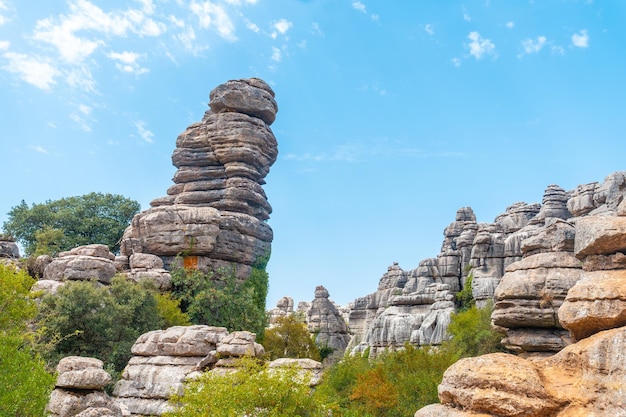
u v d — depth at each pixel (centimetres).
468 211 8369
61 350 3559
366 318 8544
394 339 6088
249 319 5081
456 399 1078
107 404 2047
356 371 3809
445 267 7319
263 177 6122
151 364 2852
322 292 8344
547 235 2662
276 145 6294
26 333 2697
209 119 5950
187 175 5931
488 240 6506
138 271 4784
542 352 2495
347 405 3178
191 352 2845
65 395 1992
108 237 6962
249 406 1928
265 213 5981
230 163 5809
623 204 1329
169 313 4434
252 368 2145
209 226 5162
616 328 1051
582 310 1123
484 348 4222
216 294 5012
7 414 1537
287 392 1991
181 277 4988
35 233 6525
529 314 2488
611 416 948
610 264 1241
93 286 3856
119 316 3788
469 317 4944
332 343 7925
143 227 5234
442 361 3550
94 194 7294
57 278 4153
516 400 1003
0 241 5138
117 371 3603
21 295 2777
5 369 1691
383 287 8800
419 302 6456
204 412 1877
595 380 998
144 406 2688
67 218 6838
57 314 3547
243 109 5972
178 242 5116
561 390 1027
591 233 1262
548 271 2519
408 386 3141
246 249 5497
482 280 6062
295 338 5438
